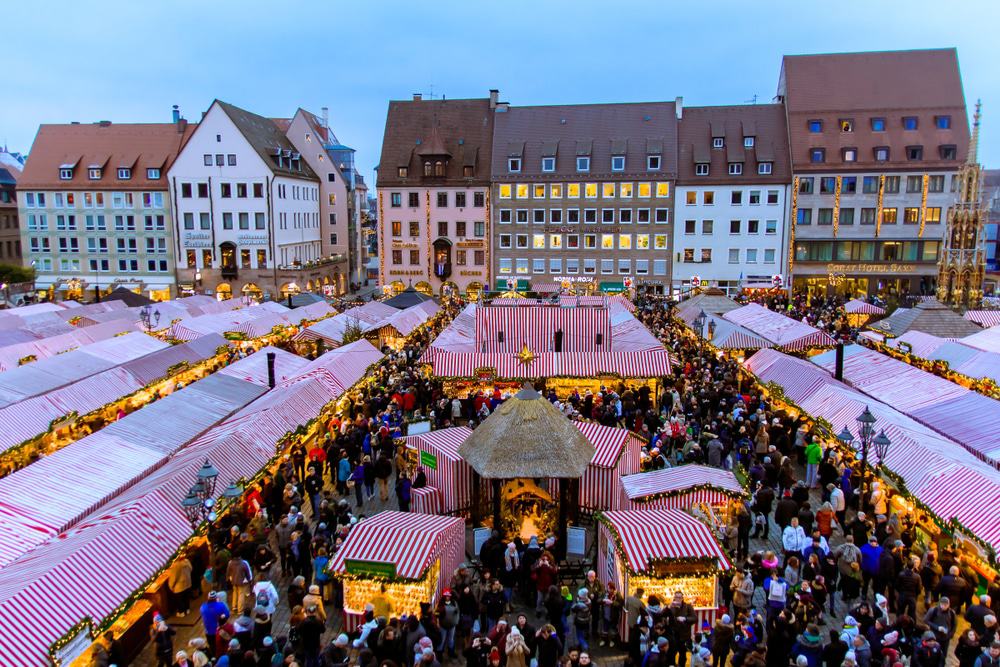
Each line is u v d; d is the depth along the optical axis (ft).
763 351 97.14
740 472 63.05
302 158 264.52
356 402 87.66
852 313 143.64
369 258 395.55
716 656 41.19
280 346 123.75
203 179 228.43
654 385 95.45
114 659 39.81
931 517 50.70
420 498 59.16
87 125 247.91
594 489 58.85
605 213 230.68
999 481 49.49
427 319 145.07
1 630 34.76
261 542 51.93
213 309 150.30
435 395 89.81
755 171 223.10
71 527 48.37
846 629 38.24
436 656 41.96
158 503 48.42
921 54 228.84
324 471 72.13
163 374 91.04
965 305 143.33
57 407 72.79
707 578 44.09
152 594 45.91
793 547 49.70
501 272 238.48
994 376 80.89
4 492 50.03
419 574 43.86
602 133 234.79
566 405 82.79
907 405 74.54
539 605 47.78
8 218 260.83
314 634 40.34
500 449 53.67
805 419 77.36
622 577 44.91
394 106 251.60
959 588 43.86
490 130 244.42
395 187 239.50
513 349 105.50
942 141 216.33
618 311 129.18
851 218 220.02
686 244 228.43
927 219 216.74
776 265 225.35
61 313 131.34
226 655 36.70
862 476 58.44
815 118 223.51
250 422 65.72
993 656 34.68
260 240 229.66
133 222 238.27
